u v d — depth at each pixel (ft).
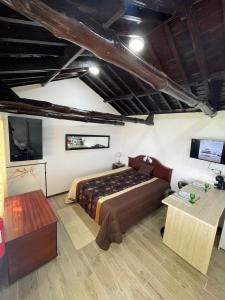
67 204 12.37
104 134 17.01
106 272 6.94
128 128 17.98
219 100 10.13
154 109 14.37
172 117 13.57
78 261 7.41
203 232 7.06
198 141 11.46
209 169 11.34
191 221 7.49
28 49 5.25
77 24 2.43
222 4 4.75
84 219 10.53
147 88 11.09
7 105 7.58
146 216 11.30
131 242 8.81
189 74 8.16
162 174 14.17
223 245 8.57
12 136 10.71
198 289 6.43
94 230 9.53
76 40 2.83
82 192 11.39
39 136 11.90
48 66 6.56
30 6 2.02
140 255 7.95
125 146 18.53
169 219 8.42
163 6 4.04
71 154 14.51
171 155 13.76
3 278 6.39
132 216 9.73
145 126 16.03
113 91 13.65
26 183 12.09
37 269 6.88
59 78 11.61
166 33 6.14
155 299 5.97
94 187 11.37
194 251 7.38
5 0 1.89
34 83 10.96
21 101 7.38
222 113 10.52
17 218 6.86
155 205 11.76
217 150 10.50
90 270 6.98
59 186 14.07
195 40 5.85
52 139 13.07
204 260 7.04
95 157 16.62
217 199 8.82
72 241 8.62
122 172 15.14
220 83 8.82
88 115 10.82
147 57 7.68
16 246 5.98
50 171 13.32
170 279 6.78
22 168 11.75
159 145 14.75
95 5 3.36
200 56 6.49
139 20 4.76
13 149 10.88
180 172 13.15
